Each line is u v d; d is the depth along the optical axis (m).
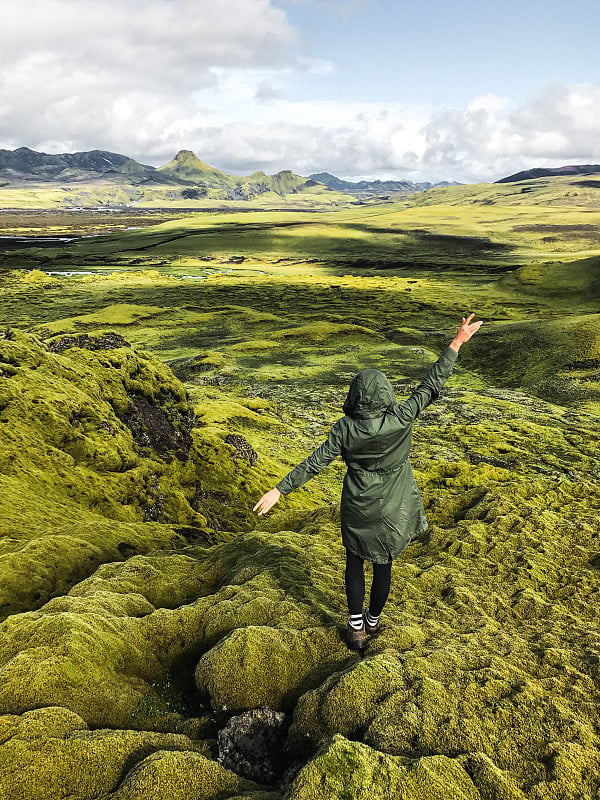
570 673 5.18
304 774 3.77
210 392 87.69
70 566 8.75
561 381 92.19
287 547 8.36
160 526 13.14
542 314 157.88
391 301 178.00
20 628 5.59
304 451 55.25
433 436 67.88
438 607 6.74
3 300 174.00
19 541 9.69
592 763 4.05
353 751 3.92
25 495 13.12
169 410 26.84
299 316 153.88
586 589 7.23
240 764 4.50
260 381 95.06
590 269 196.12
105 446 17.95
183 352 117.81
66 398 17.98
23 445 15.36
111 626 5.94
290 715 5.08
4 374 17.78
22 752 3.98
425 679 4.89
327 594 7.18
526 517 9.53
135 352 26.95
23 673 4.91
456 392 89.31
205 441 31.92
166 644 6.18
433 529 9.32
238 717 4.88
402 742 4.32
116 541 10.55
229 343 124.25
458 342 5.12
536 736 4.32
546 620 6.45
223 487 29.22
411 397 5.08
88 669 5.18
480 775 3.88
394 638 5.80
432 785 3.75
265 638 5.70
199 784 3.91
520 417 75.88
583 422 74.44
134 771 3.91
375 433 4.88
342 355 113.56
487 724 4.45
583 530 8.92
